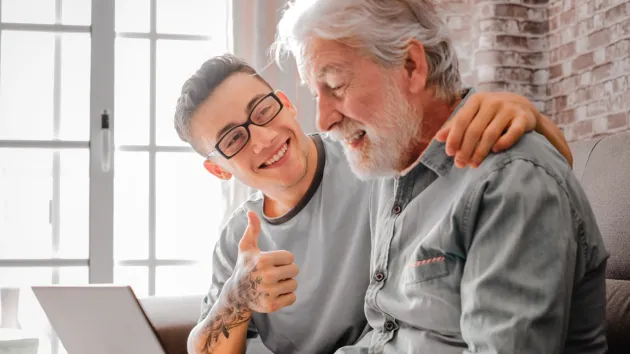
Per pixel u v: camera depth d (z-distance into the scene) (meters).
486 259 0.98
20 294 3.36
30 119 3.63
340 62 1.11
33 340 1.91
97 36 3.36
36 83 3.62
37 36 3.51
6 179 3.65
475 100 1.08
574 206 1.02
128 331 1.45
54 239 3.42
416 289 1.09
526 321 0.92
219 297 1.42
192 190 3.80
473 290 0.97
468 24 3.08
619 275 1.65
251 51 3.16
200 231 3.80
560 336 0.94
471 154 1.02
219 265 1.67
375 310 1.21
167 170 3.78
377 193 1.42
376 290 1.19
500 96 1.09
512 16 3.03
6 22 3.36
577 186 1.04
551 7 3.01
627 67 2.49
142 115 3.73
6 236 3.72
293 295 1.37
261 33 3.13
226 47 3.19
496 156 1.03
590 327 1.10
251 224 1.38
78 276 3.69
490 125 1.03
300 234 1.57
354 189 1.54
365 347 1.25
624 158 1.74
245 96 1.50
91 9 3.36
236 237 1.65
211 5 3.64
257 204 1.66
